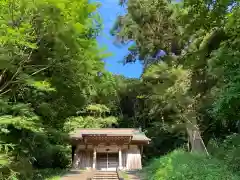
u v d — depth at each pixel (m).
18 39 8.76
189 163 10.24
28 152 12.36
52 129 13.38
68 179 14.16
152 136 26.77
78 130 24.69
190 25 12.02
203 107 15.70
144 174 13.92
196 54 14.29
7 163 9.41
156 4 17.80
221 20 11.14
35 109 12.04
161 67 17.45
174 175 9.34
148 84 19.34
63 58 10.69
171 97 16.94
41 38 9.75
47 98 12.64
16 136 11.19
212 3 10.59
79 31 9.79
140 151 23.53
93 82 13.11
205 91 15.50
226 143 11.40
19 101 11.64
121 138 21.94
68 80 12.01
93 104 29.42
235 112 9.84
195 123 16.42
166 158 12.14
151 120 29.09
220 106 9.42
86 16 10.48
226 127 15.88
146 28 19.14
